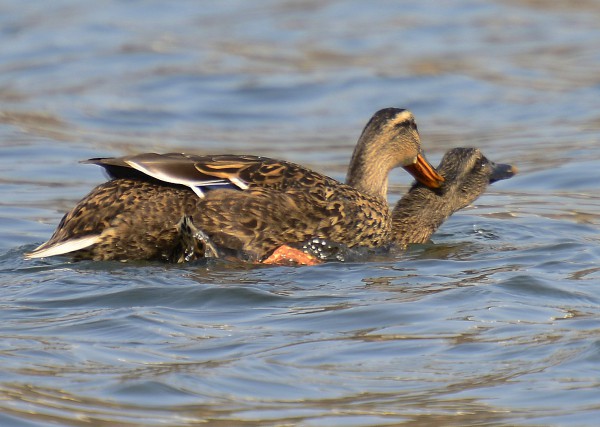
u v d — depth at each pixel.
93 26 30.08
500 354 10.25
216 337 10.70
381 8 32.25
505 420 8.91
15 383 9.55
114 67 26.88
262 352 10.30
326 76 26.27
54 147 21.36
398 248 14.88
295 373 9.85
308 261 13.55
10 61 27.11
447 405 9.22
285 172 13.88
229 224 13.30
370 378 9.74
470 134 22.45
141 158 13.05
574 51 27.75
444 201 15.67
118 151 21.20
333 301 11.83
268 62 27.34
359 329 10.94
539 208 17.41
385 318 11.24
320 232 13.85
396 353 10.30
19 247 14.46
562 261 13.63
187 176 13.12
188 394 9.39
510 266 13.44
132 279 12.41
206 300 11.83
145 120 23.56
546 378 9.71
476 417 8.98
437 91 25.27
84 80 25.88
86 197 13.20
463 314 11.34
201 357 10.18
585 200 17.95
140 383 9.54
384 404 9.22
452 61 27.23
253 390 9.49
